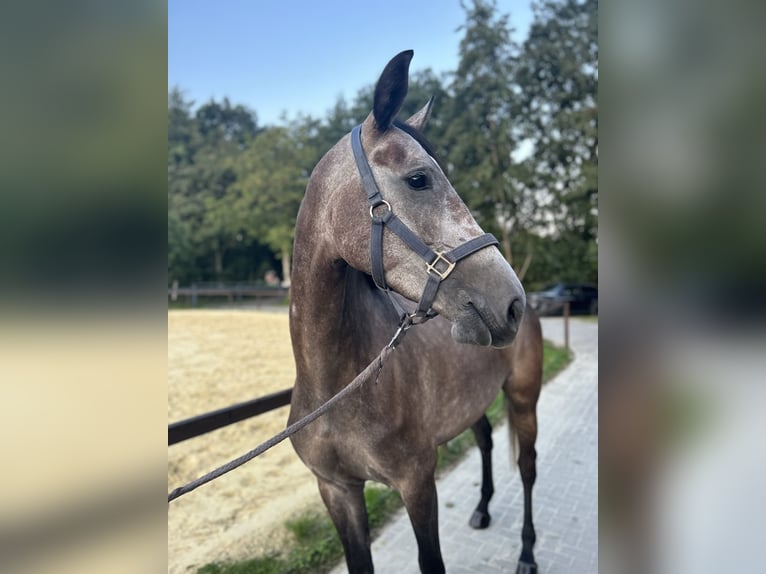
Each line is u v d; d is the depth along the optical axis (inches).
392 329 71.0
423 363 72.6
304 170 975.0
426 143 60.3
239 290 749.3
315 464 69.5
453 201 54.8
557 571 103.3
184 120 1311.5
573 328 499.8
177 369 287.9
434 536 70.0
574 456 164.1
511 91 689.0
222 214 994.7
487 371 89.7
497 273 51.5
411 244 52.8
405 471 67.6
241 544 112.6
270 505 131.9
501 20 687.7
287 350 352.5
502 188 694.5
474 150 725.3
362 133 59.3
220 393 235.3
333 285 61.3
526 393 106.3
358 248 55.6
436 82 853.8
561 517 124.8
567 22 701.3
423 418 70.4
